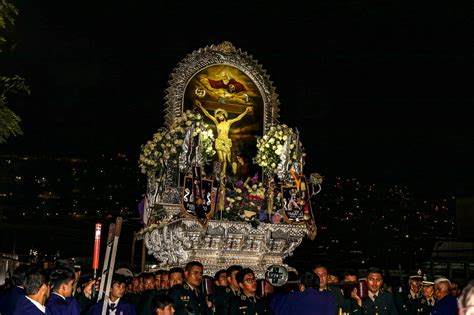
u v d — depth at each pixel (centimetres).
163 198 1714
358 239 3119
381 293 1421
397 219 3158
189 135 1716
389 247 3112
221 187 1706
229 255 1723
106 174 2969
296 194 1789
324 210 3136
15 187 2947
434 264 3030
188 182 1652
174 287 1278
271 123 1889
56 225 2950
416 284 1631
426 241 3156
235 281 1383
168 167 1723
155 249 1862
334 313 1166
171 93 1806
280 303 1180
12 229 2923
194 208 1641
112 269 1091
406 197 3191
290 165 1809
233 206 1731
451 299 1348
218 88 1848
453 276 2939
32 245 2939
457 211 3278
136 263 2820
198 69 1839
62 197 2953
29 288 875
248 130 1864
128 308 1170
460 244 3073
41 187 2953
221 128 1827
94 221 2948
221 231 1688
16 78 1475
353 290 1366
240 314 1252
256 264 1759
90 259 2702
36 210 2944
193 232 1650
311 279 1155
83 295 1272
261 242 1750
